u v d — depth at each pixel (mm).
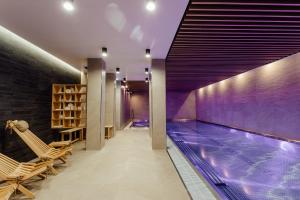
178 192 3109
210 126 13711
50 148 4504
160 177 3748
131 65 7340
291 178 4039
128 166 4422
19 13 3357
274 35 4891
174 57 6852
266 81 8398
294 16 3824
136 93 20859
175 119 19656
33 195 2951
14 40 4512
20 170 3184
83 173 3986
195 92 19688
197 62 7621
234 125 11555
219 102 13781
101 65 6312
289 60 7039
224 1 3311
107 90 9039
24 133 4387
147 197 2949
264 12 3775
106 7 3162
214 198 2863
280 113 7562
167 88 18188
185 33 4676
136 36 4414
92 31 4121
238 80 10914
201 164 4988
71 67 8000
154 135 6234
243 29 4418
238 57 6977
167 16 3486
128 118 18172
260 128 8906
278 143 7629
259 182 3818
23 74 4863
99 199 2895
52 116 6359
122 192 3117
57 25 3828
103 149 6184
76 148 6371
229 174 4262
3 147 4117
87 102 6230
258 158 5520
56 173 3908
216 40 5156
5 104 4191
